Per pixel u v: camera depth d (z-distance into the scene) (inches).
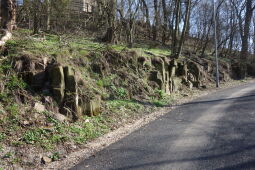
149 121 375.6
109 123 352.5
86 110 349.7
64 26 636.1
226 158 237.9
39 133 276.2
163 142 282.5
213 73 893.8
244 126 332.5
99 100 373.7
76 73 374.9
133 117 393.7
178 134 307.9
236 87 767.7
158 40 1047.6
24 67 341.4
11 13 434.6
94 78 434.3
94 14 775.1
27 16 623.8
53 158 245.0
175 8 864.9
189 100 542.0
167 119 381.7
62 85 340.2
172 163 230.2
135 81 498.0
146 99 480.1
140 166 226.1
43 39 467.2
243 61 1178.6
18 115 288.4
